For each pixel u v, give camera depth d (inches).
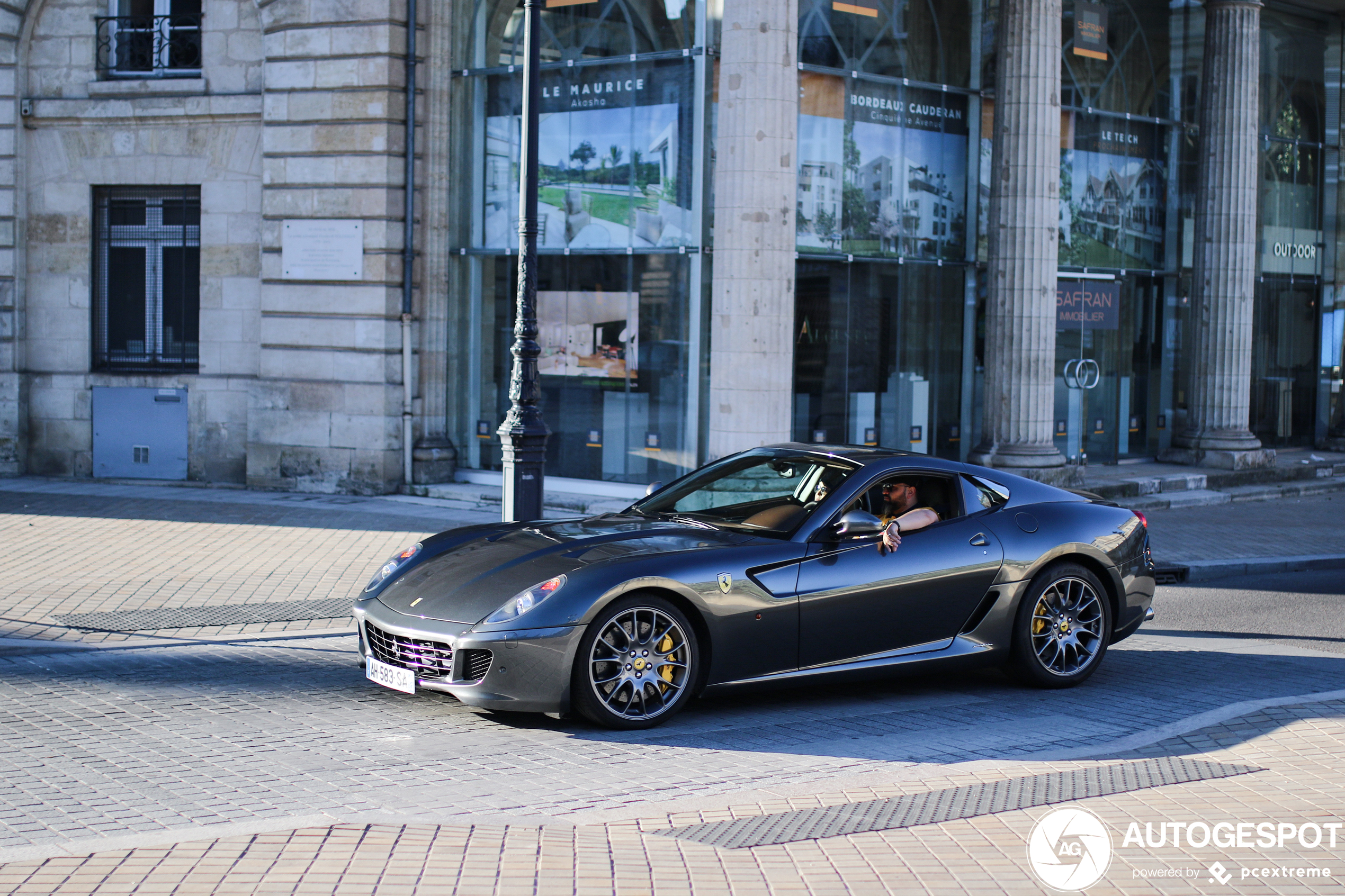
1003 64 637.3
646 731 256.2
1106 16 733.9
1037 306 638.5
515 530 290.5
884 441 657.6
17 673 296.5
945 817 196.7
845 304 638.5
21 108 681.0
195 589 397.4
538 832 185.3
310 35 626.8
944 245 675.4
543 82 629.0
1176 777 221.1
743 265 542.6
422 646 253.6
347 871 166.6
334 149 626.5
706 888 164.6
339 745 240.8
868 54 639.1
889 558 282.4
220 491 647.8
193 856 171.2
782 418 552.1
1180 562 496.7
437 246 642.8
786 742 250.5
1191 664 334.0
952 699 292.7
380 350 627.5
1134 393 773.9
